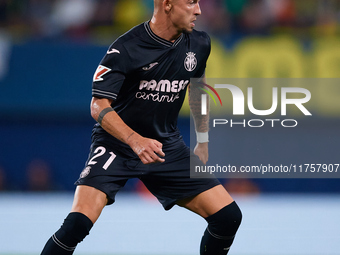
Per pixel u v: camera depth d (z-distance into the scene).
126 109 14.21
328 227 25.48
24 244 21.58
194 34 14.53
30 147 37.94
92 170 13.77
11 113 37.41
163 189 14.55
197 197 14.27
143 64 13.59
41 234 23.69
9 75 36.97
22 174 37.91
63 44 37.16
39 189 37.78
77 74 37.12
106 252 20.06
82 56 37.12
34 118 37.88
